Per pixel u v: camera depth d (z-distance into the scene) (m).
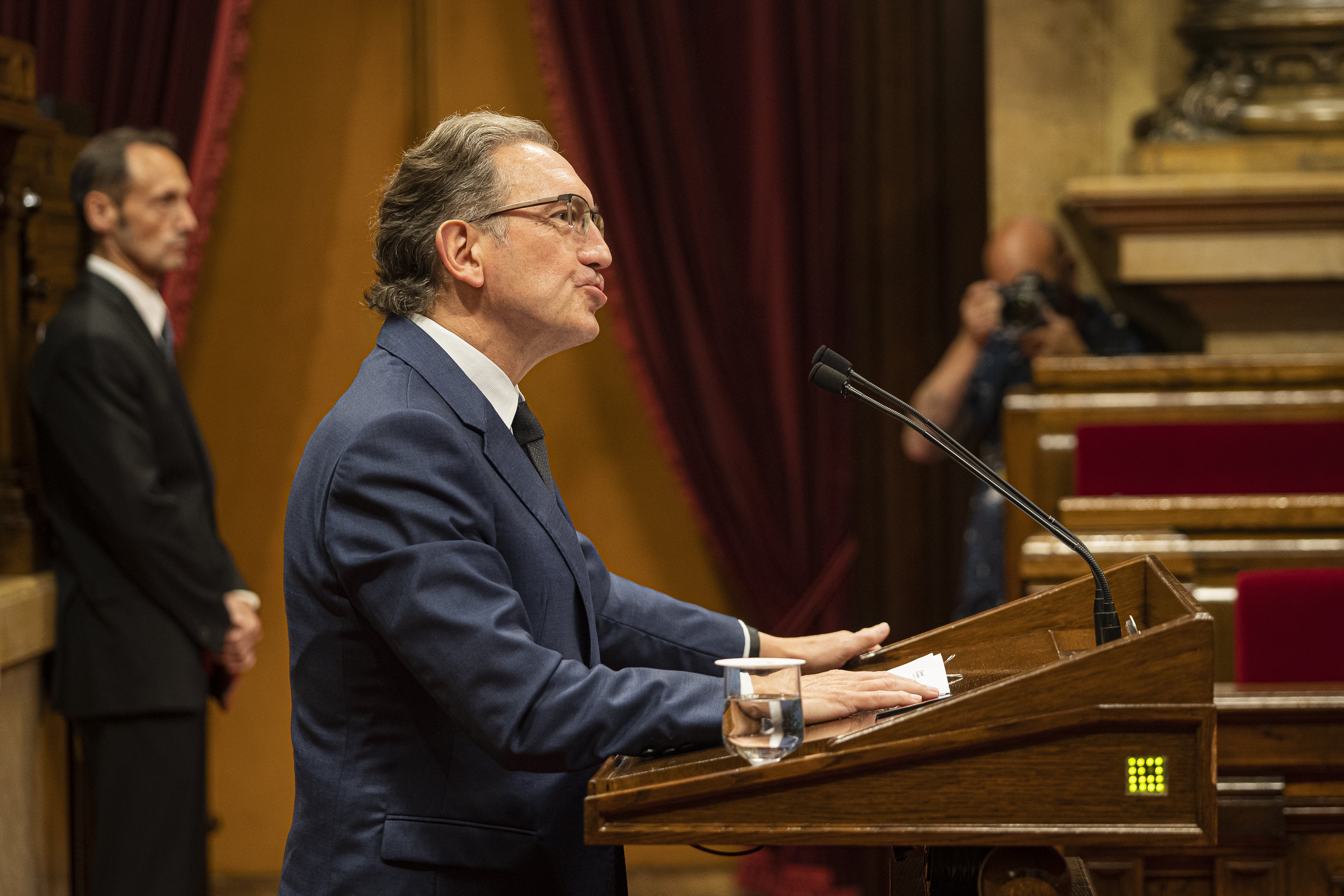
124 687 6.89
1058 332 8.67
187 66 9.48
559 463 10.12
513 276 3.37
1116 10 9.57
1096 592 3.42
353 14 9.95
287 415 10.05
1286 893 4.68
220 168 9.65
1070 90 9.60
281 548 10.09
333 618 3.28
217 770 10.07
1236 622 5.67
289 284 10.02
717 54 9.48
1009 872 2.78
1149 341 9.63
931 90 9.46
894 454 9.45
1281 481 7.05
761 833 2.72
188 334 10.01
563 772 3.00
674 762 2.89
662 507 10.10
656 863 9.95
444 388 3.36
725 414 9.54
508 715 2.94
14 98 6.48
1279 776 4.68
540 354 3.54
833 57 9.41
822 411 9.54
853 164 9.45
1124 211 8.94
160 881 6.96
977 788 2.68
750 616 9.66
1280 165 8.88
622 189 9.46
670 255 9.49
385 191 3.59
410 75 10.01
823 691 3.08
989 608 8.47
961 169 9.66
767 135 9.45
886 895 9.43
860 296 9.48
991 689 2.68
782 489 9.61
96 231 7.25
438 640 2.99
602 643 3.89
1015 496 3.48
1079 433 7.18
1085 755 2.66
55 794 7.10
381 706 3.29
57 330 6.95
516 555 3.33
